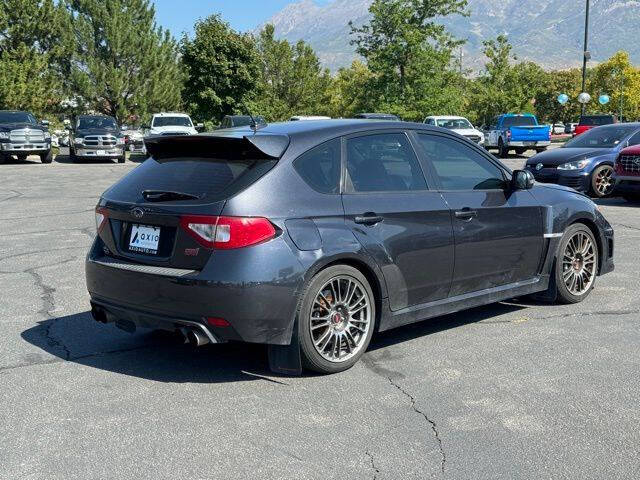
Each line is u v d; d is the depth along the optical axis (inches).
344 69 2405.3
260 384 171.3
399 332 213.9
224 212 161.2
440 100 1545.3
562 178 570.3
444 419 149.6
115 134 1152.8
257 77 1611.7
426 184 198.4
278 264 162.6
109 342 206.2
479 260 208.4
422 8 1558.8
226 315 160.2
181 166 181.5
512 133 1200.8
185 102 1587.1
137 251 177.0
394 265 185.5
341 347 179.5
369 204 182.4
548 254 231.6
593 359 186.2
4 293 264.1
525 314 232.1
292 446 137.6
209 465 130.0
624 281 277.0
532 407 155.3
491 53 1977.1
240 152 173.0
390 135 196.7
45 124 1176.2
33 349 199.3
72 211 508.1
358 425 147.0
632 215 470.6
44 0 1624.0
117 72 1739.7
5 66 1520.7
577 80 3440.0
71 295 261.7
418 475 125.7
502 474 125.9
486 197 211.5
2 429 146.0
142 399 162.1
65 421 150.0
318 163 178.2
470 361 186.1
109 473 127.3
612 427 144.7
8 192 655.1
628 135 586.6
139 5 1819.6
